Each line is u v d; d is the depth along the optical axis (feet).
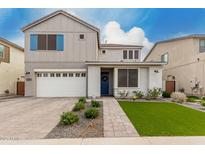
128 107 36.27
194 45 63.93
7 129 20.80
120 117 26.73
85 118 25.82
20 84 69.51
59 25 58.34
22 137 18.06
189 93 63.72
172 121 24.38
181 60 68.18
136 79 53.78
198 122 23.82
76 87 57.93
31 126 22.08
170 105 39.68
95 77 54.44
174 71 72.13
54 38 58.29
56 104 40.65
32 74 57.77
